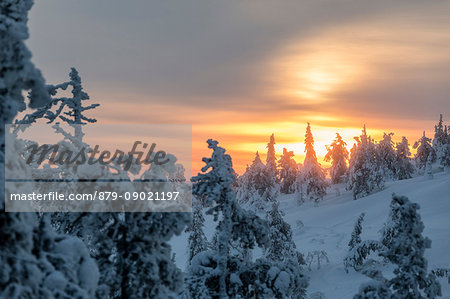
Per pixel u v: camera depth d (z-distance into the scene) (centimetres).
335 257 5684
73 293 1055
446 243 5366
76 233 1709
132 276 1436
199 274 2064
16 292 963
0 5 1058
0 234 991
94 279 1150
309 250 6262
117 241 1484
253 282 2047
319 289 4644
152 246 1474
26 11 1114
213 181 2056
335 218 8938
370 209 8869
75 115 1998
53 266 1101
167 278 1487
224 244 2045
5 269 968
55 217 1706
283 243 4609
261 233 2116
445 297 3800
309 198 10025
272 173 10181
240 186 10131
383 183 10106
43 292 1005
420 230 1930
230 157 2119
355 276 4744
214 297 2027
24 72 1009
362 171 9900
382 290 1905
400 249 1931
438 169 12038
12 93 1038
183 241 6875
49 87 1964
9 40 998
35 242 1091
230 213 2070
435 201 8406
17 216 1010
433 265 4803
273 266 2056
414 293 1905
